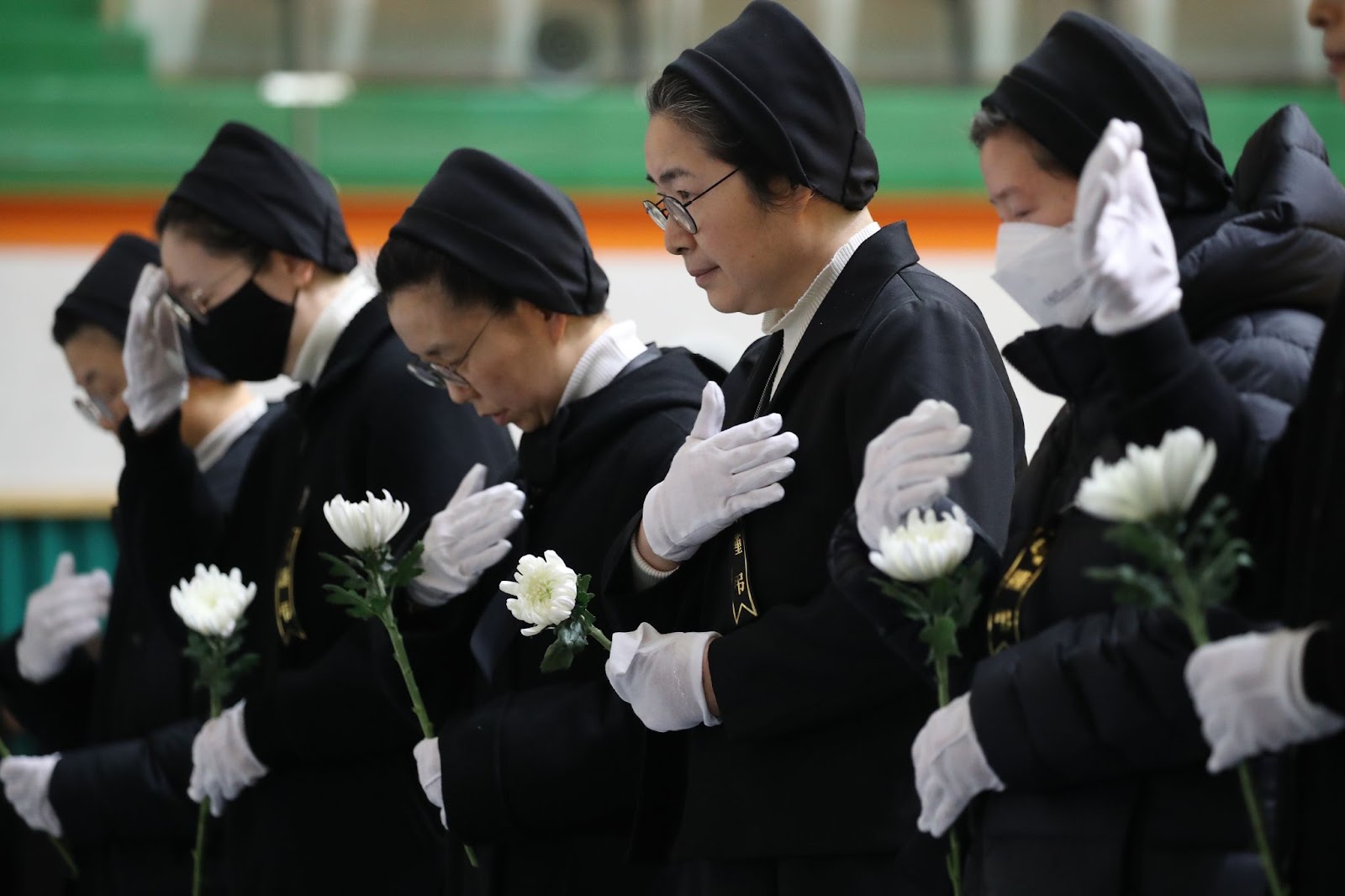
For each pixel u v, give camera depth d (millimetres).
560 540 10211
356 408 11602
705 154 8586
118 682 14305
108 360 14305
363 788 11391
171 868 13516
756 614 8516
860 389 8305
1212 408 6531
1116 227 6520
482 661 10070
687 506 8617
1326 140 25297
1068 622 6992
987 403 8266
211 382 14734
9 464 23203
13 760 13766
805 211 8695
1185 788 6707
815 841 8188
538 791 9719
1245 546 6211
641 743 9641
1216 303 7148
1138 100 7297
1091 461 7168
